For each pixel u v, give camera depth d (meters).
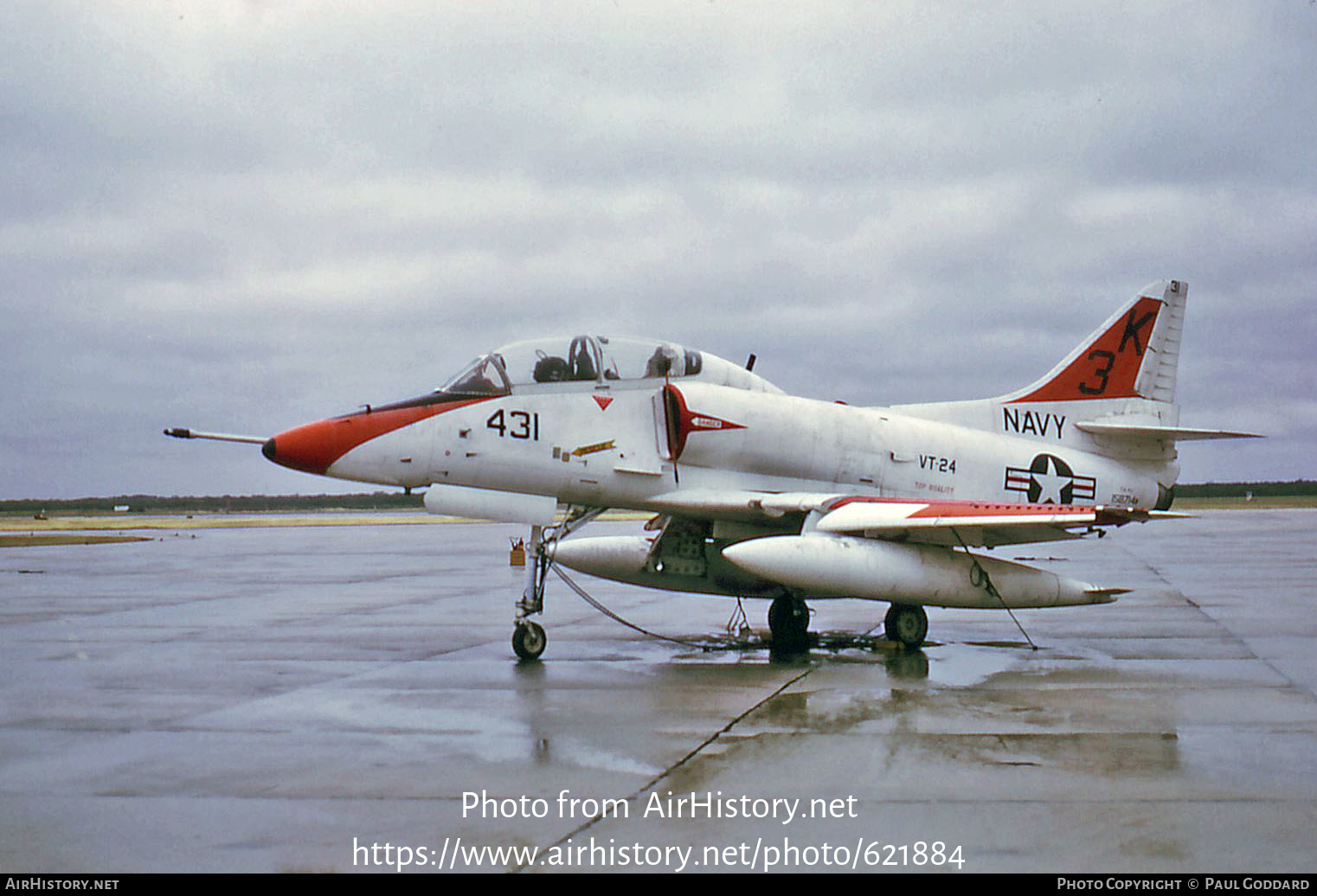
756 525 15.17
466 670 12.09
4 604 20.03
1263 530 49.62
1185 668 11.84
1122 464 18.08
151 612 18.44
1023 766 7.52
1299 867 5.55
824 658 13.05
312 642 14.56
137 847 6.06
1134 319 18.06
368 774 7.49
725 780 7.23
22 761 7.95
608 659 13.01
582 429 13.98
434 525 75.94
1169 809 6.52
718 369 15.23
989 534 14.67
